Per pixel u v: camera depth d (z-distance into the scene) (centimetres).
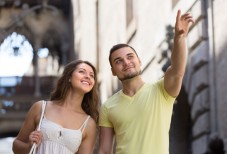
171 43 1524
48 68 4994
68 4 3931
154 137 605
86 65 657
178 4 1484
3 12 3997
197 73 1370
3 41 3347
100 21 2702
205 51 1328
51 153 621
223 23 1229
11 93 3997
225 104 1217
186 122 1598
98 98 667
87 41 3070
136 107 614
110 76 2375
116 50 634
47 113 643
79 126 641
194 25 1378
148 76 1791
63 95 653
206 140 1325
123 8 2142
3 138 4119
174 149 1612
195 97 1404
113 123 628
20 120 3962
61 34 3950
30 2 3928
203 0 1336
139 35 1911
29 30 3928
